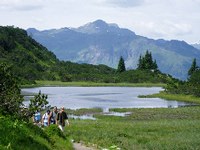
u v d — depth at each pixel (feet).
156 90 616.39
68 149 71.56
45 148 51.39
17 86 55.93
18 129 48.26
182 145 96.89
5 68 55.26
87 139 103.96
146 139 112.78
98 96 446.19
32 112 56.54
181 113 240.32
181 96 447.83
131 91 577.84
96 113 248.52
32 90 535.60
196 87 458.09
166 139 111.14
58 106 302.86
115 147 57.82
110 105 322.75
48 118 95.66
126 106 315.17
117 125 156.35
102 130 132.57
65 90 576.20
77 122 169.48
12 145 41.65
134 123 169.27
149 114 236.63
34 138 52.70
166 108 281.33
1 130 43.98
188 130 137.28
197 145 97.04
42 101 57.11
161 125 156.25
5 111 53.47
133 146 96.89
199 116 222.28
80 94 481.46
